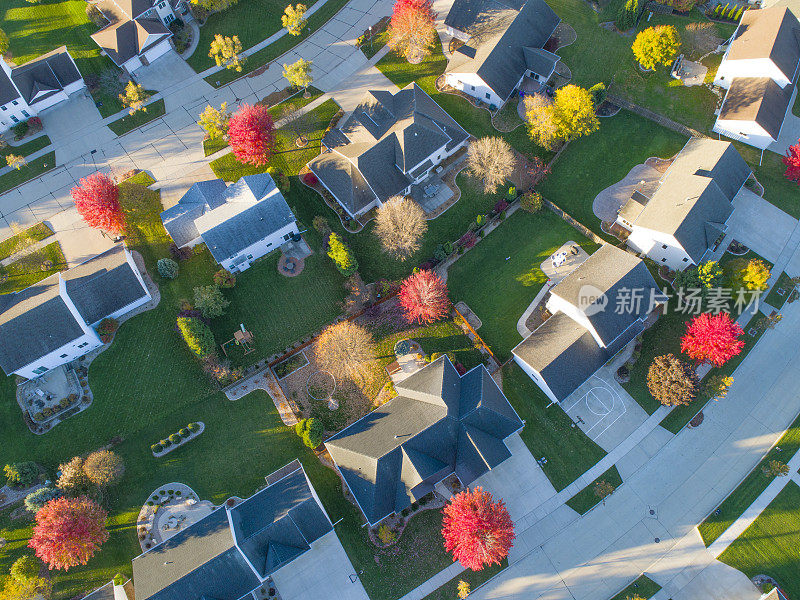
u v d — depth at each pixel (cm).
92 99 8462
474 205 7544
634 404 6588
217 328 6888
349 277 7112
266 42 8925
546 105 7569
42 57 8350
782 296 7075
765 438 6444
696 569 5906
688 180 7031
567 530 6103
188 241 7075
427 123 7456
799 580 5803
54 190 7781
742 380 6719
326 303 7025
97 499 6034
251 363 6750
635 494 6241
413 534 6022
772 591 5572
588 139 7981
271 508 5669
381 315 6975
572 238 7381
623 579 5894
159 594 5181
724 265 7075
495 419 6072
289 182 7700
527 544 6050
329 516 6109
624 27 8638
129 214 7162
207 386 6619
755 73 7825
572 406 6588
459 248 7300
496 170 7188
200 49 8881
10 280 7100
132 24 8550
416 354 6788
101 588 5734
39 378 6556
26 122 8206
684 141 7944
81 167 7944
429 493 6156
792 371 6731
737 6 9275
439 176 7738
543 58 8062
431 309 6397
